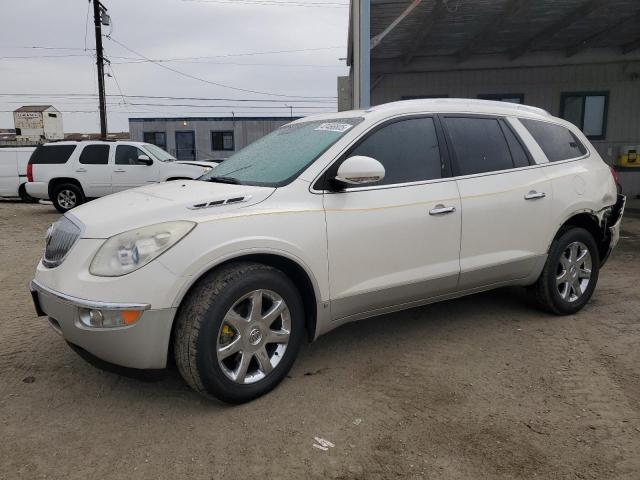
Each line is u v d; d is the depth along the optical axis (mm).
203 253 2945
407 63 13836
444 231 3852
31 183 13469
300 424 2982
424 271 3793
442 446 2756
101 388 3463
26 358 3943
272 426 2969
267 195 3291
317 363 3762
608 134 14266
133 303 2830
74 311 2896
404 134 3854
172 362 3119
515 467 2572
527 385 3385
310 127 4125
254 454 2721
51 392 3418
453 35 11867
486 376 3520
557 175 4488
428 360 3783
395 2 9484
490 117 4328
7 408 3221
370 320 4605
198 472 2590
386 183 3688
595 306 4938
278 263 3367
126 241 2938
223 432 2920
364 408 3141
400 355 3877
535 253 4328
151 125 38281
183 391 3404
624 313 4719
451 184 3928
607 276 6090
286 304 3285
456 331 4324
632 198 14508
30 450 2789
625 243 8328
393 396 3275
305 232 3285
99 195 13609
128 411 3170
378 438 2836
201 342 2939
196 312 2947
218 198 3191
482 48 13219
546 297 4523
